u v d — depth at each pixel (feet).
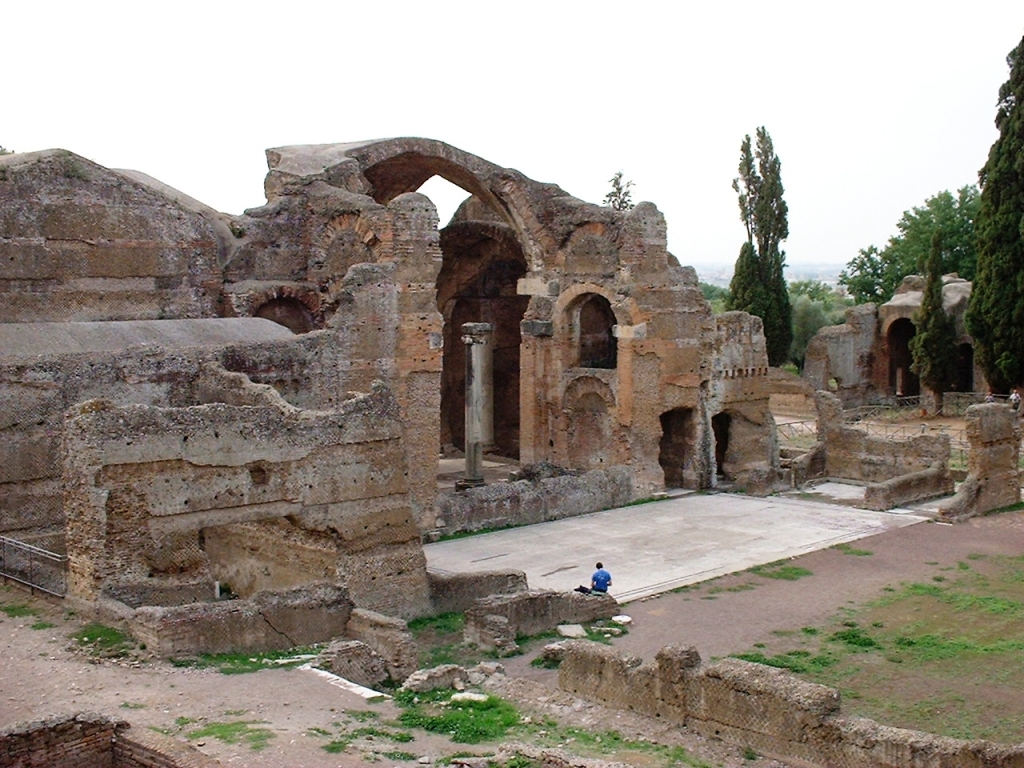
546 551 118.32
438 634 88.58
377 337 123.24
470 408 153.89
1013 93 201.67
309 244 141.18
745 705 60.34
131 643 70.59
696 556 115.34
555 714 64.49
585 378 154.92
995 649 83.82
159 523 79.36
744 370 161.27
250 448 84.02
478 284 186.09
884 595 99.81
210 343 111.04
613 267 151.23
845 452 161.58
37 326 106.01
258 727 56.29
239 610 73.61
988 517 133.59
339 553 88.99
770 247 246.27
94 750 51.90
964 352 245.04
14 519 90.68
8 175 117.39
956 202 329.93
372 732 57.52
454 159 158.20
